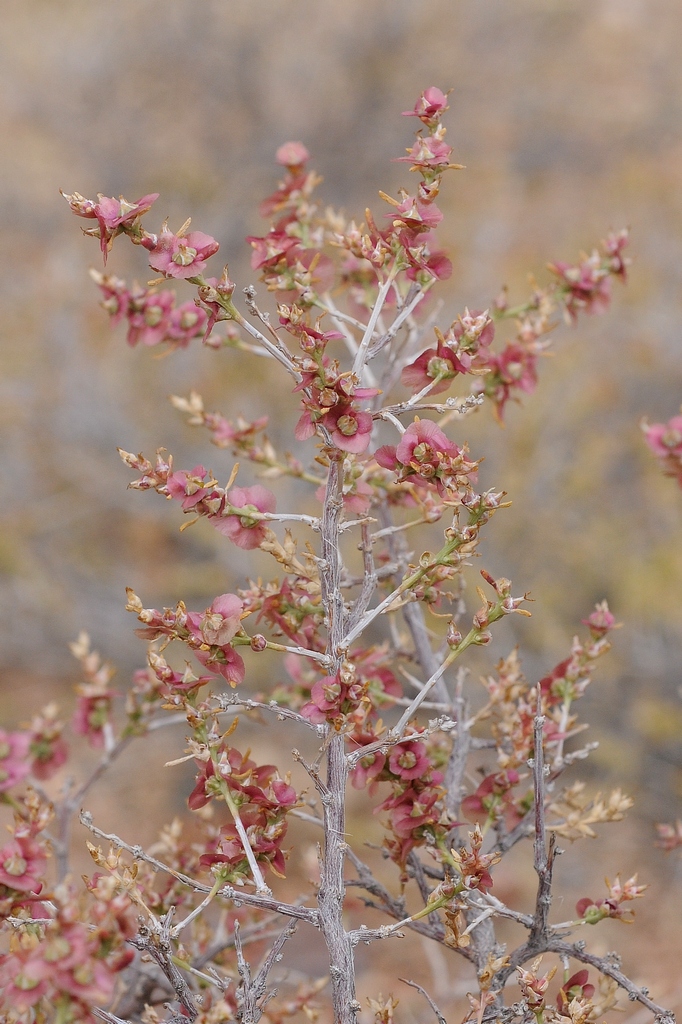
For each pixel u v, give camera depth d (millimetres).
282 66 9812
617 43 11000
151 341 2074
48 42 9969
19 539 6250
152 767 5086
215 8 9977
